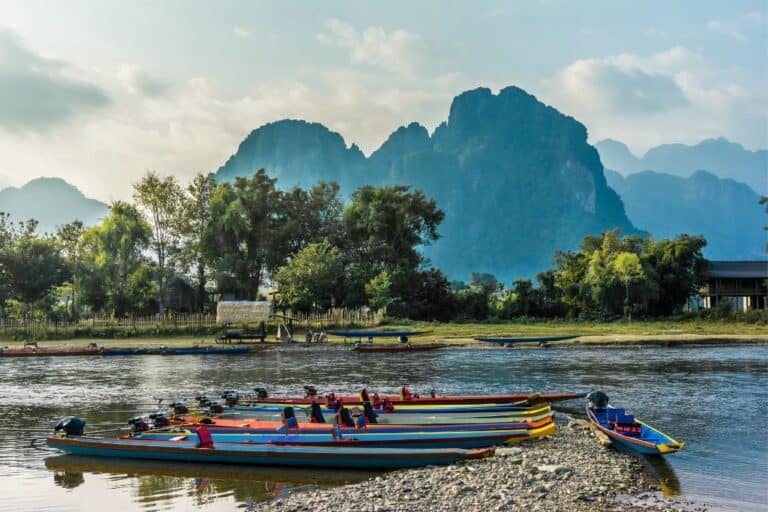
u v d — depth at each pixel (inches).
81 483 769.6
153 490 741.3
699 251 3794.3
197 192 3848.4
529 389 1386.6
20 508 685.9
